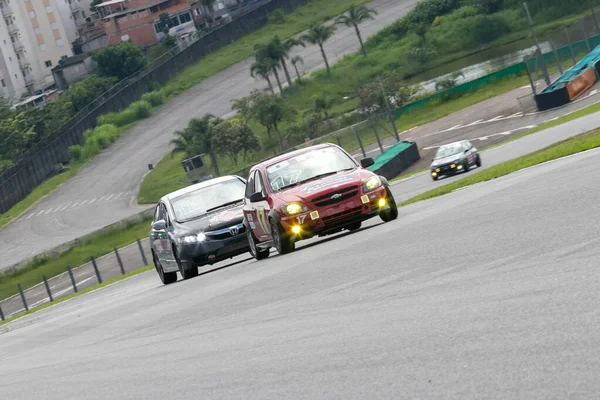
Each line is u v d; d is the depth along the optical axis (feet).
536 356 62.80
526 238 115.14
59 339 170.81
